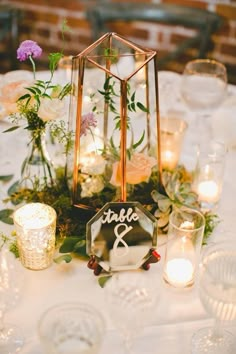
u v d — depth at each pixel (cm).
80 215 117
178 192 122
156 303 91
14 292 95
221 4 256
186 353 95
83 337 85
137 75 111
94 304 103
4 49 310
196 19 232
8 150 148
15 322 98
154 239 108
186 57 280
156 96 111
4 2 309
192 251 106
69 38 305
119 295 91
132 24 286
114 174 111
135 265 110
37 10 304
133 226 106
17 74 161
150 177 117
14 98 108
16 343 94
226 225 125
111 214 104
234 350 97
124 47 115
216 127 160
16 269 99
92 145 113
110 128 112
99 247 107
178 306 103
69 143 114
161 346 96
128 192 116
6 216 122
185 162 149
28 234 103
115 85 107
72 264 111
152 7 236
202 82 166
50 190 124
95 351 82
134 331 92
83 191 116
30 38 316
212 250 99
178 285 106
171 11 235
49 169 124
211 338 98
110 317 93
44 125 113
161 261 114
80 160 113
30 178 125
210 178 128
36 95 105
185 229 103
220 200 134
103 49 111
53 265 111
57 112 107
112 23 290
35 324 98
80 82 104
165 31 279
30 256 106
